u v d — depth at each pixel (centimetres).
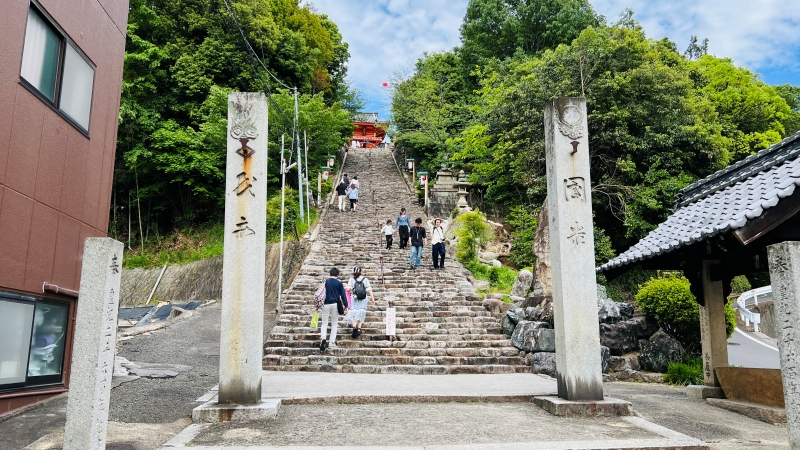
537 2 2972
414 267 1515
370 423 543
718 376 721
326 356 942
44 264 668
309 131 2384
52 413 602
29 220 635
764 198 561
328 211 2267
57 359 702
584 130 671
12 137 600
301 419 559
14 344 607
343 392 676
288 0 2992
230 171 611
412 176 2986
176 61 2292
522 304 1136
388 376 857
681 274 1347
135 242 2309
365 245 1764
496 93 2300
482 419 564
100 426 356
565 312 629
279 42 2539
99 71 814
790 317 374
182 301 1867
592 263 643
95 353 354
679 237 693
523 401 669
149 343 1037
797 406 365
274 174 2344
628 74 1664
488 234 1778
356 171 3139
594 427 535
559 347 640
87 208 782
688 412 646
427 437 487
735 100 2223
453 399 659
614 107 1644
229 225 603
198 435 495
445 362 945
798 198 538
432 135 2878
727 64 2405
